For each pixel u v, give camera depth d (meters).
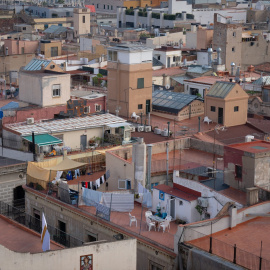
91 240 59.75
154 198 60.50
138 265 54.88
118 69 97.88
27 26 190.00
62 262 46.31
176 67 134.00
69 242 60.69
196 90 115.38
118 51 97.75
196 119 96.00
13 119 81.31
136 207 61.56
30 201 66.25
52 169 67.31
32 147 74.56
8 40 148.12
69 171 68.62
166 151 72.62
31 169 66.81
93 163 71.75
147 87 99.12
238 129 91.69
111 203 60.44
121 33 192.12
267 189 58.38
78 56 148.25
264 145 62.03
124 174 64.62
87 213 59.62
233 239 52.00
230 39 141.00
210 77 119.38
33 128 77.94
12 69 126.12
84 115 84.44
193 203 57.25
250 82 118.19
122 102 98.62
